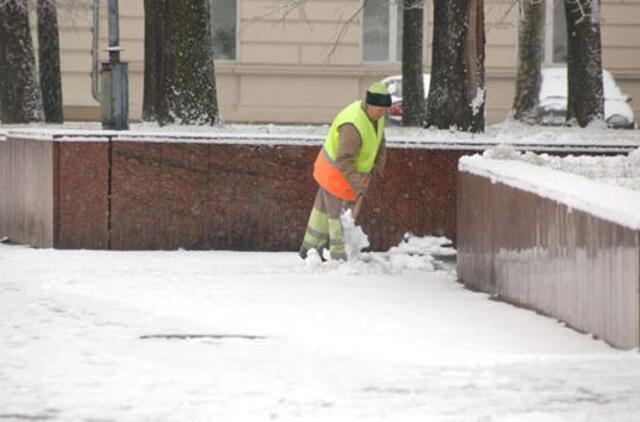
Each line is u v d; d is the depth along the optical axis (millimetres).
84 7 80062
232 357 20812
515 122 75625
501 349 22094
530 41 78562
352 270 32875
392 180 38812
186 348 21688
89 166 38500
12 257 35906
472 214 31312
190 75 47969
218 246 38812
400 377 19094
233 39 94750
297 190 38844
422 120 66562
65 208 38531
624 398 17781
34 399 17844
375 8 95062
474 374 19250
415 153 38812
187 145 38625
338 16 93812
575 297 24281
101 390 18359
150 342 22281
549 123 77312
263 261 35562
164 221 38656
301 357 20828
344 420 16625
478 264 30688
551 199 25672
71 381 18953
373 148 33469
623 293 21891
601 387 18391
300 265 34406
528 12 78125
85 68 91625
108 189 38531
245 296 28219
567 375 19141
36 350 21500
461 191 32469
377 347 22000
